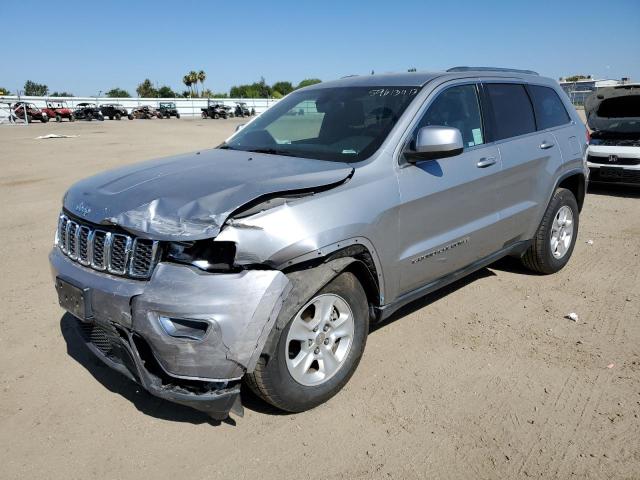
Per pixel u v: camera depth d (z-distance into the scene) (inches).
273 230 111.4
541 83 213.2
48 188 426.3
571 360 152.3
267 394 118.7
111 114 2073.1
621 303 191.6
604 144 398.3
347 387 138.8
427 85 160.7
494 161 172.1
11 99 2065.7
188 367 107.3
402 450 115.6
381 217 132.7
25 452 115.1
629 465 110.7
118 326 112.0
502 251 188.1
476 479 107.5
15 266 231.6
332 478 108.0
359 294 132.8
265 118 183.5
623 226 303.7
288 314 113.5
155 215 111.5
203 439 119.5
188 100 2768.2
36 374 144.7
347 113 160.9
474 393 136.3
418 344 161.6
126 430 122.3
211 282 106.0
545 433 120.8
